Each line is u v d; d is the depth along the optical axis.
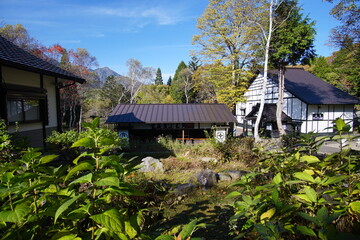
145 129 13.69
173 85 34.75
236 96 17.69
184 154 9.66
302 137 1.83
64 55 21.42
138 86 32.94
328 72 27.12
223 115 13.54
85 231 1.20
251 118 17.62
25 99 6.87
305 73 21.33
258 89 21.75
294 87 17.91
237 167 7.57
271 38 14.23
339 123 1.42
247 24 16.16
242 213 1.30
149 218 1.87
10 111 6.29
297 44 13.41
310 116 16.12
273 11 13.69
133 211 1.72
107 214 0.97
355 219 1.05
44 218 1.22
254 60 16.94
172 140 12.70
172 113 13.63
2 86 5.67
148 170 6.88
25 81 6.84
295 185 1.50
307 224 1.24
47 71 6.49
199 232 2.91
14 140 3.92
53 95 8.50
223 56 18.11
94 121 1.26
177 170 7.08
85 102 25.89
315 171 1.49
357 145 9.86
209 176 5.76
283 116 16.75
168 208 3.82
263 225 1.10
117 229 0.93
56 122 8.67
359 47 12.72
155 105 14.70
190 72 31.06
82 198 1.11
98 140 1.23
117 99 29.64
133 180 4.02
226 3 15.73
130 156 9.88
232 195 1.40
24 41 18.59
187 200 4.47
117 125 12.91
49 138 6.12
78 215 1.01
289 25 13.80
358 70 17.48
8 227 1.10
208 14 16.98
